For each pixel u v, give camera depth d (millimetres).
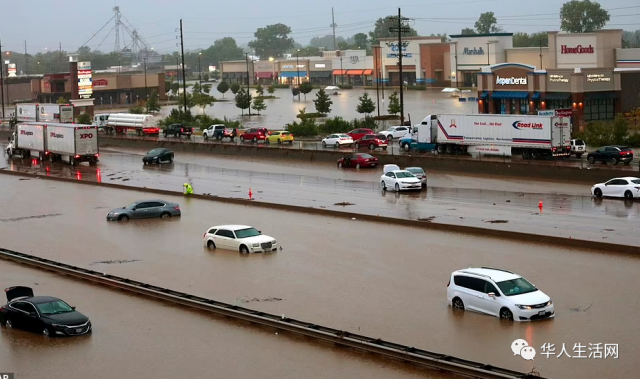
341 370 28031
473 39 174625
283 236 49594
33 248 49625
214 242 47312
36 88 195250
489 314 32625
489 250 43500
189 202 63438
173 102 193625
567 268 39312
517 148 72625
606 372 26672
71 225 56156
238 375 28219
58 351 31156
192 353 30547
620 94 101000
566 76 99250
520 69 105688
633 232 44969
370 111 123062
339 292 37281
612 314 32375
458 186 64188
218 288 38906
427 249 44531
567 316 32281
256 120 134500
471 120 75375
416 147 80750
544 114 75812
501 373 26078
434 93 174750
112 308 36594
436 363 27453
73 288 40188
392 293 36688
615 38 111250
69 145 89875
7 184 77812
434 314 33281
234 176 76000
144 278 41406
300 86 182250
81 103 163500
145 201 57531
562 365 27281
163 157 87562
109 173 82000
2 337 33000
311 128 103750
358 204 58031
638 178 54906
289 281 39531
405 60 198875
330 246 46406
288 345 30875
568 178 64250
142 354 30609
